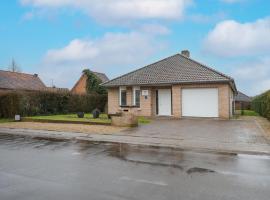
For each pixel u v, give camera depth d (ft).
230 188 20.04
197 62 84.94
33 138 45.83
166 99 84.23
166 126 57.52
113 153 33.01
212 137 43.52
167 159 29.68
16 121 70.95
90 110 104.78
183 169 25.43
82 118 70.38
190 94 78.48
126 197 18.16
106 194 18.74
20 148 36.37
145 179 22.20
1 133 52.21
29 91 82.74
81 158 30.17
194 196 18.40
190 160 29.19
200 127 55.72
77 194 18.75
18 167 26.14
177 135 45.70
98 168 25.76
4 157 30.63
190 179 22.24
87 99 103.45
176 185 20.68
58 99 91.15
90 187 20.22
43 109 85.56
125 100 89.04
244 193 19.03
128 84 85.87
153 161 28.71
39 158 30.17
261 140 40.65
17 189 19.81
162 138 43.14
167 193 18.94
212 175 23.41
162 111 84.53
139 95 86.28
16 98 76.69
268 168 25.85
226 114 73.67
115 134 47.39
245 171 24.75
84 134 48.06
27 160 29.12
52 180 21.97
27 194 18.79
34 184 20.95
